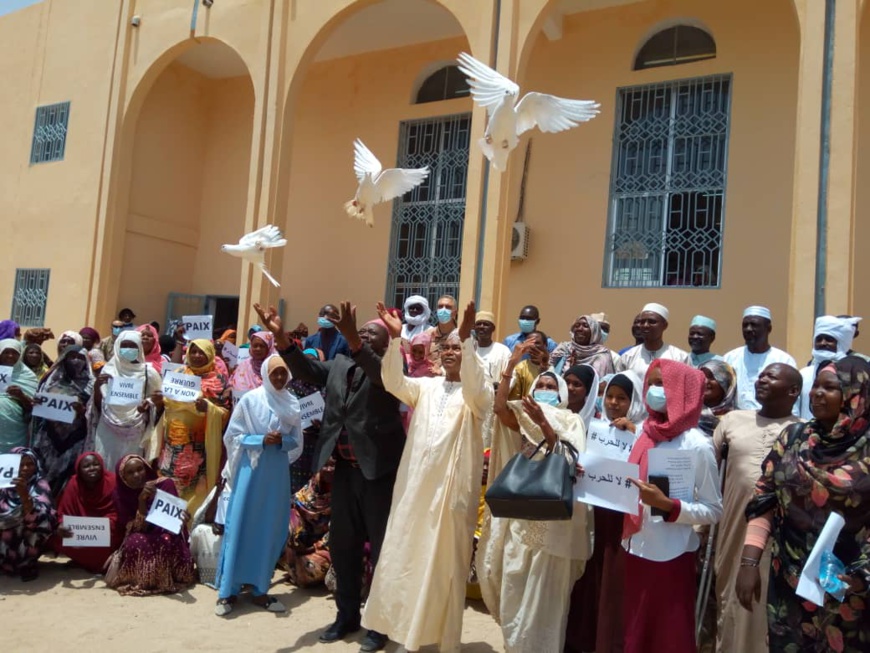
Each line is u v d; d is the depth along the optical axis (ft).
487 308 25.88
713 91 30.71
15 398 20.90
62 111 41.14
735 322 29.07
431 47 38.04
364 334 16.05
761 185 29.17
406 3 34.19
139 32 38.14
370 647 14.71
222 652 14.58
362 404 15.24
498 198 26.23
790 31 29.04
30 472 18.43
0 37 45.68
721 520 13.14
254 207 32.27
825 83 21.29
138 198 41.19
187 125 44.04
